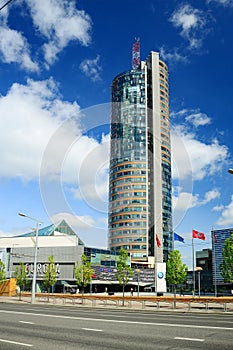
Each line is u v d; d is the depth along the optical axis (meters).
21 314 19.19
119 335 11.28
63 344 9.72
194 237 47.12
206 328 12.84
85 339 10.53
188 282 90.94
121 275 42.91
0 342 10.04
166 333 11.63
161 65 122.19
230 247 50.16
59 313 20.09
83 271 53.22
